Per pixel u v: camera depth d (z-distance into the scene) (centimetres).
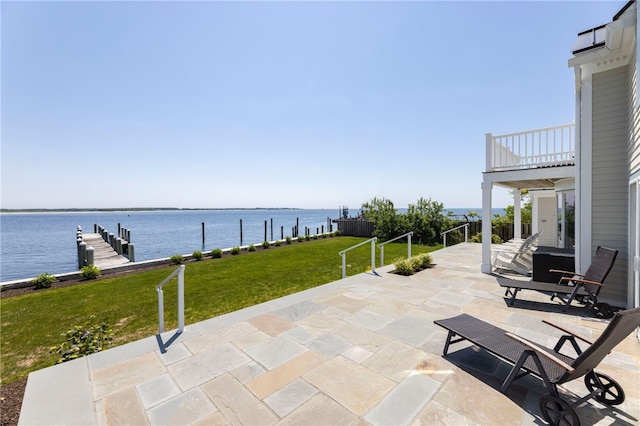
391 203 1855
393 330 364
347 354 302
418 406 216
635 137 368
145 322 495
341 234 2217
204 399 229
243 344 328
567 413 189
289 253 1286
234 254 1295
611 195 463
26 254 1703
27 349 409
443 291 540
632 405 213
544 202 1110
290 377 260
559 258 541
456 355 296
